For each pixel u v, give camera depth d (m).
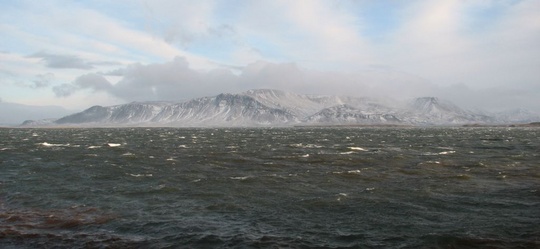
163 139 101.75
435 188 27.73
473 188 27.67
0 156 49.66
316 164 41.44
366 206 22.64
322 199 24.39
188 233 17.69
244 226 18.84
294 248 15.84
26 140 93.75
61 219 19.91
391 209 21.97
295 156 49.12
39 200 24.27
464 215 20.66
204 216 20.69
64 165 40.50
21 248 15.64
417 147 66.44
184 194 26.06
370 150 59.59
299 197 25.09
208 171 36.38
